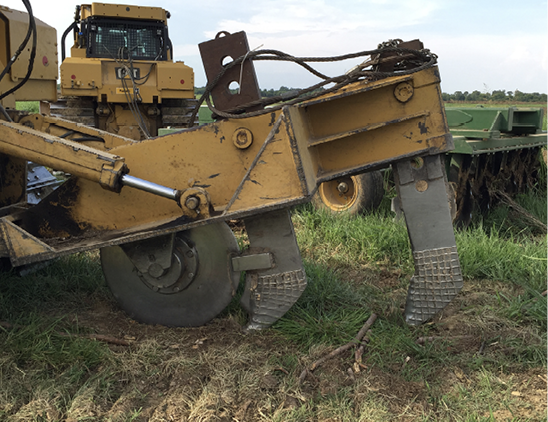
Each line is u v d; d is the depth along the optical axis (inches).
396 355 115.9
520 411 95.3
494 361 111.6
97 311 139.5
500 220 224.1
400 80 112.4
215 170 119.5
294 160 106.6
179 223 115.2
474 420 91.0
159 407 97.6
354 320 129.1
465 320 131.1
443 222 119.5
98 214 126.9
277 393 101.4
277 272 122.8
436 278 121.3
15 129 115.3
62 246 120.3
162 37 378.9
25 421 91.4
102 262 131.2
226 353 114.0
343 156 119.9
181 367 109.3
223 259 124.3
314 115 118.3
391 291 156.0
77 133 143.3
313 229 212.1
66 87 347.9
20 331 117.6
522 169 260.1
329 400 98.1
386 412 94.8
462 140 206.4
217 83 119.3
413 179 119.6
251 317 126.1
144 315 132.3
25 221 128.9
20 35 145.7
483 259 167.9
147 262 124.3
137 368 109.6
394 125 115.8
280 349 118.5
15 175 156.9
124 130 380.5
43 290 149.9
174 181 121.3
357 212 229.0
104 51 369.1
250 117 115.1
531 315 131.6
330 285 148.2
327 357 113.2
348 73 116.1
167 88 364.8
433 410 97.0
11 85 144.7
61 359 110.2
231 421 93.9
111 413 94.7
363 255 186.7
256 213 110.0
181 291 128.2
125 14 365.1
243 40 116.5
